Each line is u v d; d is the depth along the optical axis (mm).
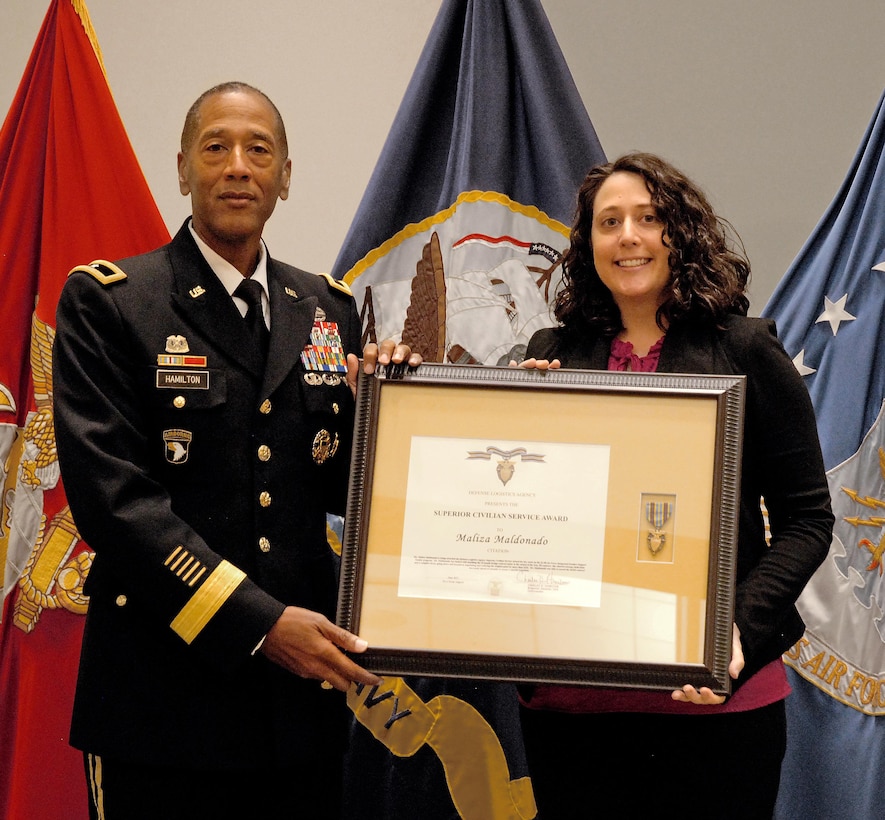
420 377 1797
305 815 1865
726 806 1780
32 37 3295
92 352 1764
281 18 3324
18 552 2455
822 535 1786
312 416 1882
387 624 1721
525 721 1907
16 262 2539
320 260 3289
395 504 1760
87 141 2553
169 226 3275
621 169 1923
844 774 2367
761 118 3211
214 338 1829
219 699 1770
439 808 2406
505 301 2510
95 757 1809
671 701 1779
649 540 1729
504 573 1733
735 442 1724
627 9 3322
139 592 1707
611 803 1819
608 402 1772
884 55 3160
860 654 2395
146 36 3322
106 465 1704
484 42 2605
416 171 2629
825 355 2498
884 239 2484
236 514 1800
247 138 1852
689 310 1860
